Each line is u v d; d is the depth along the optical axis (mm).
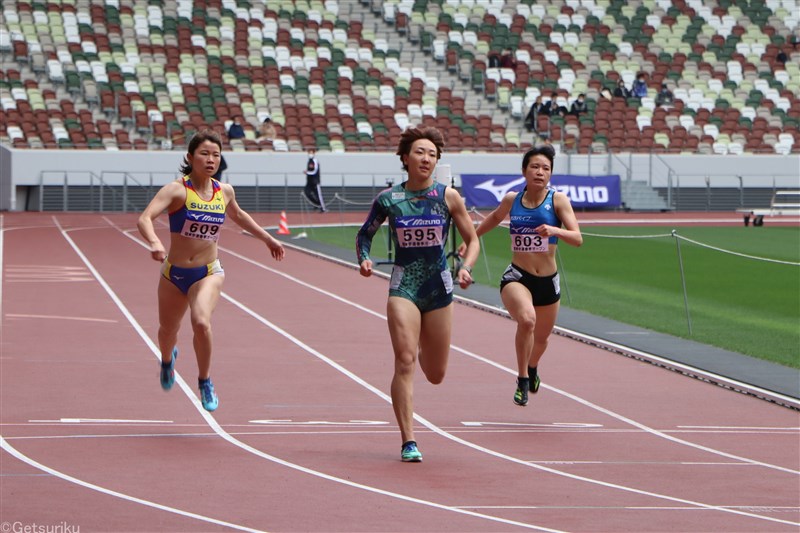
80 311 42844
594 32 131500
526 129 115875
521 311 26219
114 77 109188
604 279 59438
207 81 112188
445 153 110375
